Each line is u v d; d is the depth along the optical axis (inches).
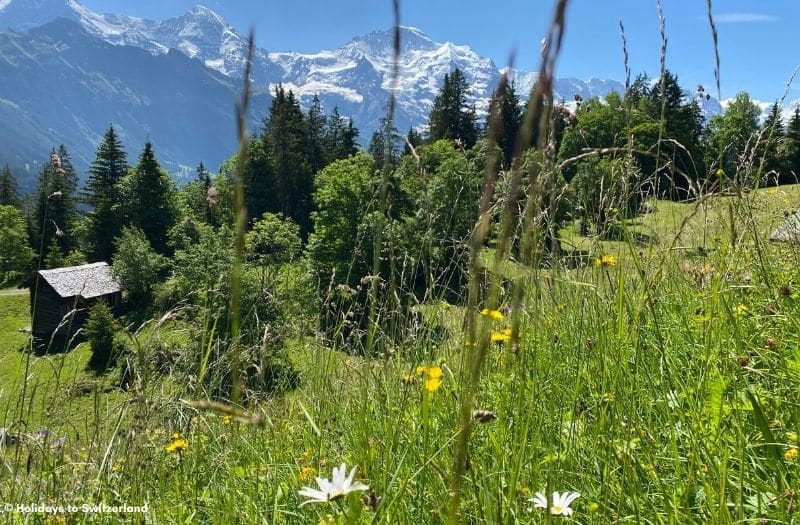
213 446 123.3
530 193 35.4
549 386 102.4
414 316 115.0
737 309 107.7
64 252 2987.2
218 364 119.3
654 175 122.1
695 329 115.6
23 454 117.0
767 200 154.1
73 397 122.2
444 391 104.4
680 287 147.1
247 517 93.7
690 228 116.0
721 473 67.1
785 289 111.0
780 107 119.7
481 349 36.7
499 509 66.7
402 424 102.2
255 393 121.6
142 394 116.3
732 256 106.9
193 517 105.6
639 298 105.8
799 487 69.8
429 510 79.4
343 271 1154.7
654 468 73.9
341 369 126.4
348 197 1418.6
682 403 94.1
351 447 106.7
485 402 95.7
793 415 77.5
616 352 95.6
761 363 98.7
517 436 78.0
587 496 79.2
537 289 108.5
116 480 114.2
